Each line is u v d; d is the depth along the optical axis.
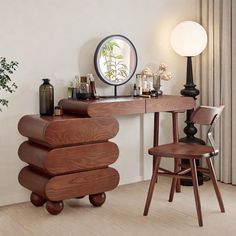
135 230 2.86
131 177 3.95
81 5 3.56
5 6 3.25
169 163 4.17
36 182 3.11
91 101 3.31
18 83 3.35
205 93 4.05
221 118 3.91
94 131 3.14
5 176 3.36
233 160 3.82
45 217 3.09
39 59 3.42
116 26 3.75
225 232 2.82
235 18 3.75
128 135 3.91
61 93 3.54
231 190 3.70
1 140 3.32
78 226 2.93
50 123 2.96
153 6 3.93
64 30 3.50
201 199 3.46
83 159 3.12
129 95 3.79
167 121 4.13
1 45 3.26
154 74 3.89
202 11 4.05
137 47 3.88
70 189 3.10
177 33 3.82
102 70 3.64
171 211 3.20
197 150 3.07
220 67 3.92
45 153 2.99
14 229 2.89
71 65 3.56
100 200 3.28
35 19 3.37
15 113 3.36
